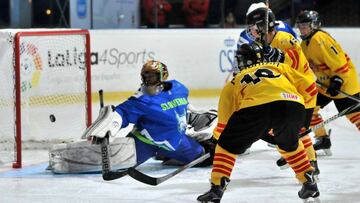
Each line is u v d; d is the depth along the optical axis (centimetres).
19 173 861
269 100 602
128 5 1823
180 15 1858
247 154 979
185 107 842
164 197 719
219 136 630
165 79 823
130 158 830
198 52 1677
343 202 691
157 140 824
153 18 1842
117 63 1617
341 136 1162
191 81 1678
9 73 1006
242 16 1895
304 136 753
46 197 724
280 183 785
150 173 848
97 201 703
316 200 645
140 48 1636
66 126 1079
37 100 1059
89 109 1020
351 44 1752
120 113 771
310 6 1938
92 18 1792
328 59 874
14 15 1772
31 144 1062
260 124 601
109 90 1611
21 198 720
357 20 1959
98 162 841
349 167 883
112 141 827
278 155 971
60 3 1780
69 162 841
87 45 1009
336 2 1950
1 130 1035
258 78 615
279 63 634
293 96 612
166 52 1658
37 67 1056
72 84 1080
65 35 976
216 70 1691
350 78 905
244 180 802
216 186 615
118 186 775
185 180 803
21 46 1038
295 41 767
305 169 632
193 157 859
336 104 918
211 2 1862
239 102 623
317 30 891
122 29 1702
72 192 746
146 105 800
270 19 765
